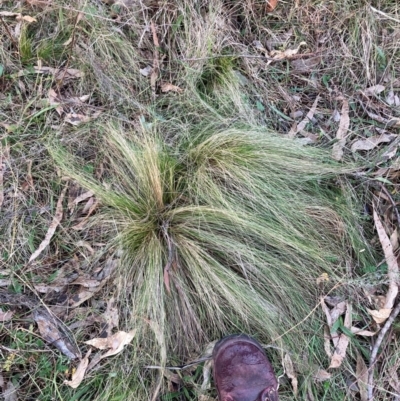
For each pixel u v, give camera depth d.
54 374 0.80
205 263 0.84
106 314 0.83
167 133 0.96
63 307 0.83
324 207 0.90
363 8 1.05
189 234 0.87
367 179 0.94
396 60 1.05
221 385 0.78
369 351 0.87
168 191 0.90
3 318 0.81
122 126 0.96
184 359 0.85
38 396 0.80
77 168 0.91
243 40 1.06
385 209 0.94
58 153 0.90
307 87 1.04
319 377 0.85
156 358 0.83
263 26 1.06
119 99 0.97
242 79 1.01
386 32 1.06
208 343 0.85
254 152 0.90
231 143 0.91
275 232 0.85
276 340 0.84
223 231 0.88
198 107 0.98
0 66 0.94
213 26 1.01
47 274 0.85
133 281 0.85
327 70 1.05
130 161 0.89
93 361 0.81
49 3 0.97
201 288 0.85
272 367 0.83
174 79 1.01
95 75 0.97
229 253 0.87
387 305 0.86
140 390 0.81
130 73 0.99
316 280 0.88
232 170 0.89
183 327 0.85
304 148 0.92
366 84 1.03
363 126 1.01
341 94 1.03
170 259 0.82
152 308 0.82
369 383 0.84
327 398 0.85
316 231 0.90
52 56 0.98
